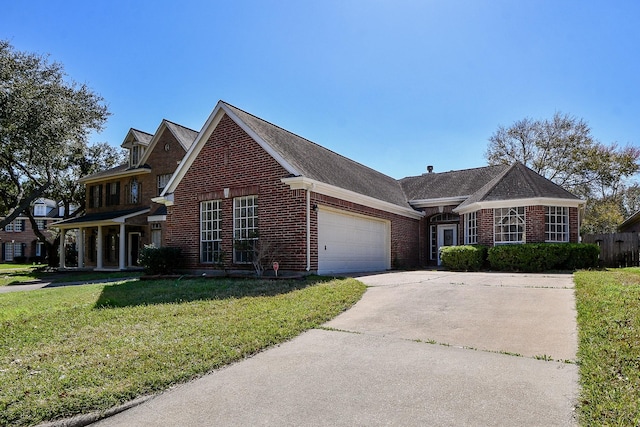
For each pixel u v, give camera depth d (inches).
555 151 1318.9
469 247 630.5
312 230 492.1
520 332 226.5
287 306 291.1
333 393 154.4
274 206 500.4
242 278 482.0
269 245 490.9
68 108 845.8
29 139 779.4
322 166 596.4
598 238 672.4
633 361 164.7
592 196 1371.8
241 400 150.0
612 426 119.4
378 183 796.0
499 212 645.3
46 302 366.3
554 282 401.7
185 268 573.9
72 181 1290.6
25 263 1704.0
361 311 290.8
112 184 1061.1
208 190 560.7
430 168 1010.7
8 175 1129.4
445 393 151.4
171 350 194.7
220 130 556.1
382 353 198.5
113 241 1038.4
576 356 185.0
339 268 557.9
